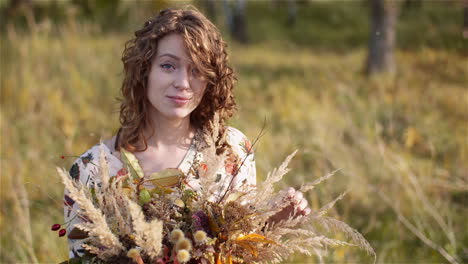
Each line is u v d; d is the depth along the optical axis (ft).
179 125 5.50
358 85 27.63
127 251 4.54
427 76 27.35
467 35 29.35
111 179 4.93
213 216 4.76
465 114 20.71
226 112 5.79
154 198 4.81
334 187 12.71
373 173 13.75
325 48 49.96
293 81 28.45
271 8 65.98
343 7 64.64
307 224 5.14
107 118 17.78
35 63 22.47
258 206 4.95
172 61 5.11
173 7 5.49
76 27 29.78
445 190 13.76
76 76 21.52
